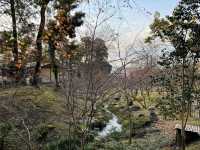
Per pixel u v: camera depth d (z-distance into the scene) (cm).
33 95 1817
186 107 2119
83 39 813
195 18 1800
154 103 3675
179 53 1861
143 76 2072
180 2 1791
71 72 805
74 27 765
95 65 819
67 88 824
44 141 1558
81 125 862
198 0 1767
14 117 1255
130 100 3791
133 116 3247
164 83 2020
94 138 1944
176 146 2114
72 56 793
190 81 1917
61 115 1894
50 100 2016
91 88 805
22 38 864
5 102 1348
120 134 2495
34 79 1541
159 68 2025
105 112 3494
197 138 2114
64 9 748
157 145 2186
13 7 1016
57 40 770
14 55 866
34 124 1488
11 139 1278
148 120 2925
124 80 1614
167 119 2817
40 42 852
